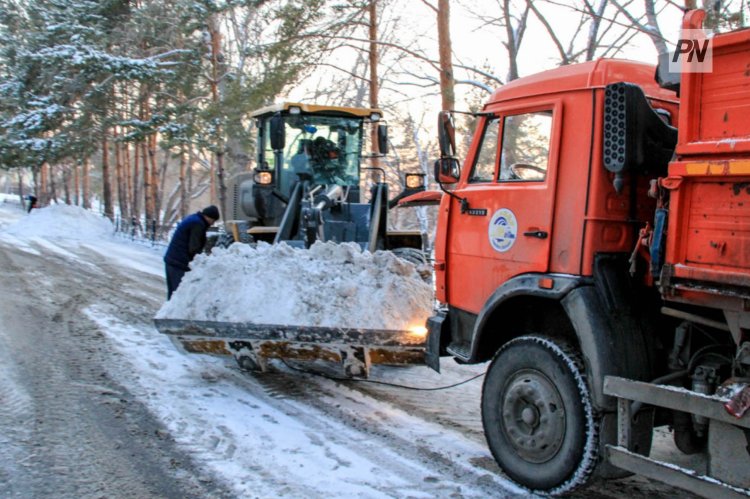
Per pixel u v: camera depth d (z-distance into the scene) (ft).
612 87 12.16
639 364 12.13
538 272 13.50
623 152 11.93
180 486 13.04
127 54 79.25
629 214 12.88
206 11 64.44
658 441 15.81
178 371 21.45
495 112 15.06
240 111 59.77
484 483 13.50
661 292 11.07
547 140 13.71
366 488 13.10
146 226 84.07
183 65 75.97
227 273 19.58
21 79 89.25
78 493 12.64
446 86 46.34
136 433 15.80
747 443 9.93
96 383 19.63
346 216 30.19
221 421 16.83
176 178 182.91
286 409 18.03
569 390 12.29
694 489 10.39
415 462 14.53
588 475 12.06
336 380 21.13
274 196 32.68
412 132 78.48
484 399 14.19
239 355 19.38
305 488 13.02
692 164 10.39
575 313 12.36
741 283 9.71
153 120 75.20
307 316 17.84
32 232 82.48
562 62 50.78
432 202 23.88
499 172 14.90
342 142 33.88
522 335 14.55
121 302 33.60
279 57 53.11
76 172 161.79
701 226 10.43
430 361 16.40
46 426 15.97
